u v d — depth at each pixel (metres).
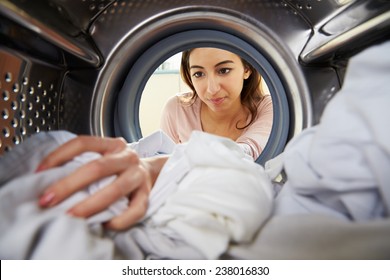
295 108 0.67
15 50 0.46
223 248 0.30
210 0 0.66
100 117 0.67
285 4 0.64
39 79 0.54
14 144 0.48
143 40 0.68
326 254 0.27
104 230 0.33
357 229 0.25
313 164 0.32
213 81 1.13
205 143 0.39
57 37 0.48
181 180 0.39
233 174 0.35
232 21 0.66
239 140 1.10
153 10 0.66
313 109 0.65
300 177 0.34
